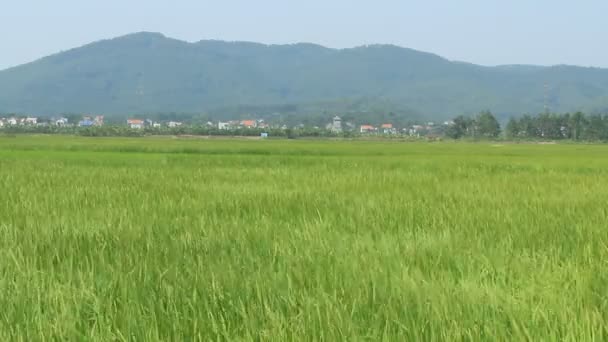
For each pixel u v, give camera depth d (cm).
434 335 307
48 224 683
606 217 780
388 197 1028
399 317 344
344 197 1027
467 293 381
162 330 327
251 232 635
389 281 420
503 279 437
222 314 356
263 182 1412
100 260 486
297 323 328
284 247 547
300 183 1373
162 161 2734
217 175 1662
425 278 441
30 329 327
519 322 329
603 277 440
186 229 661
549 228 686
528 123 16225
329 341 303
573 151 6391
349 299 375
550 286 405
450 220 757
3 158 2875
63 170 1845
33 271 441
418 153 5038
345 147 6556
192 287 406
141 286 407
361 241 581
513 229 679
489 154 5006
